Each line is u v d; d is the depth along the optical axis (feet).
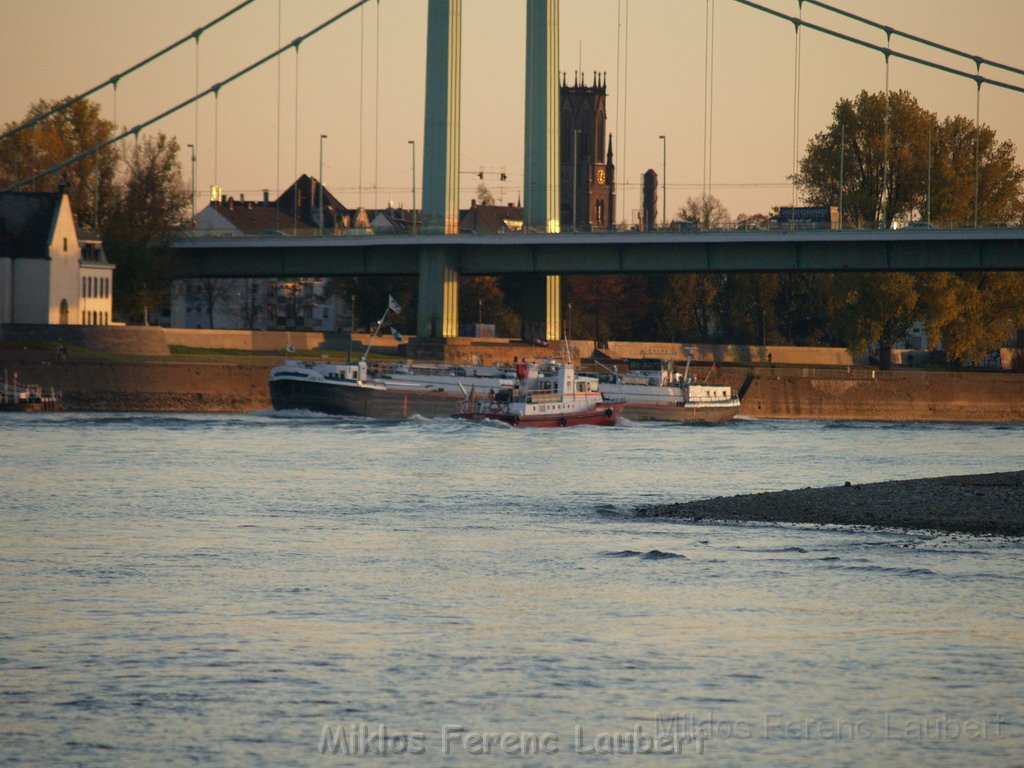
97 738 416.26
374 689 459.32
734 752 410.11
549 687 462.60
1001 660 494.59
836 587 606.55
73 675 470.39
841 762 403.54
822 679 472.85
